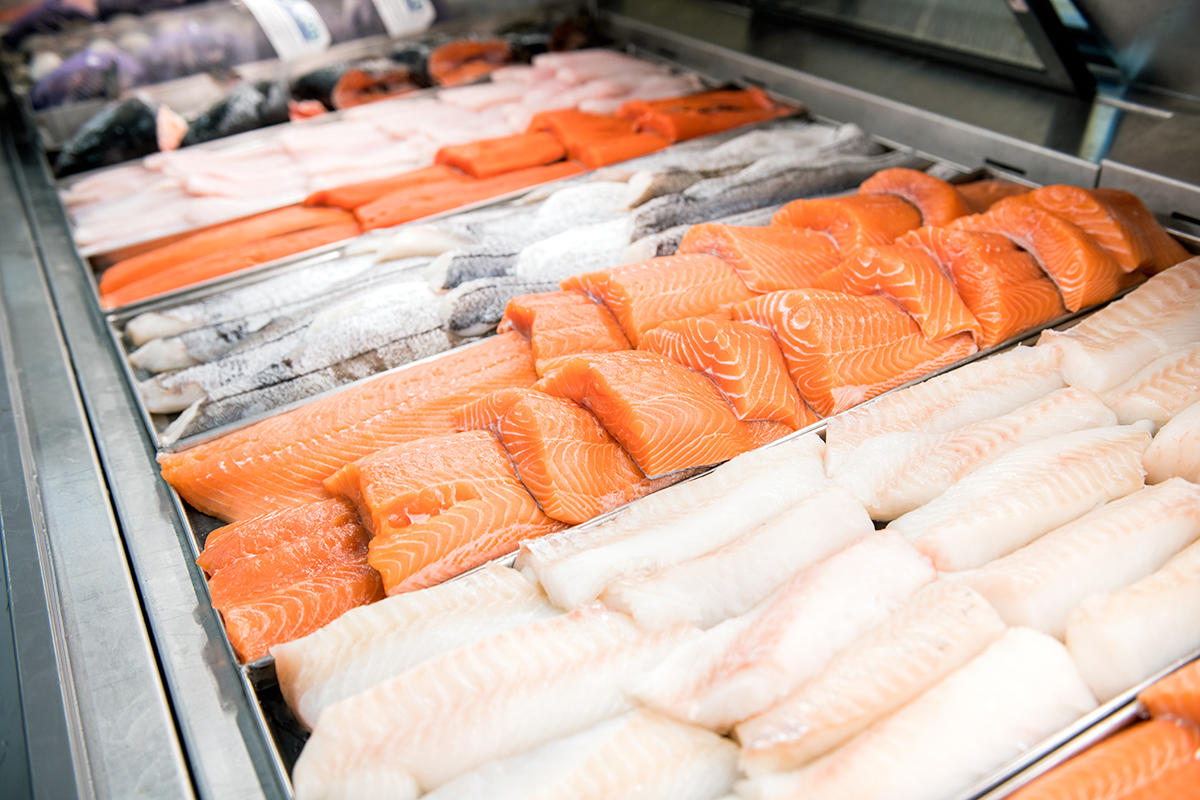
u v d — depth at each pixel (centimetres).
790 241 301
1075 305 278
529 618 195
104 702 182
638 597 185
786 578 197
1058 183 350
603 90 484
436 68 516
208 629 201
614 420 231
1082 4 366
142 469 251
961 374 254
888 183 341
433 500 213
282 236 371
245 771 170
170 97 480
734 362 241
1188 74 354
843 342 252
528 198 383
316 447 248
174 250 359
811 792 152
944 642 170
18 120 495
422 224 354
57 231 391
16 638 189
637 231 344
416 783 167
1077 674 165
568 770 161
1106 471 211
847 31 481
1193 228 311
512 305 279
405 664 186
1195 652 169
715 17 543
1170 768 150
